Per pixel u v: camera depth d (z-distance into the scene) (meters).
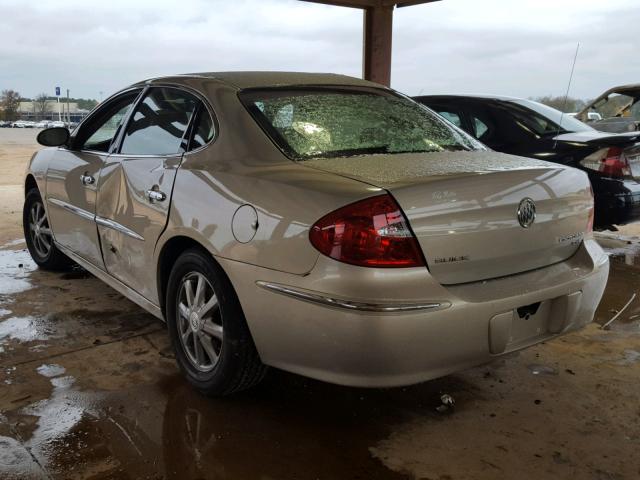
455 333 2.03
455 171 2.20
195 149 2.65
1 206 7.68
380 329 1.93
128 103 3.39
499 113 5.04
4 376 2.79
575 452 2.24
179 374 2.83
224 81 2.82
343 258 1.96
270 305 2.15
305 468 2.13
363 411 2.53
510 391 2.71
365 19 7.29
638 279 4.46
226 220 2.30
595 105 11.04
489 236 2.16
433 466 2.15
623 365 2.98
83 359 2.98
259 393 2.66
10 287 4.13
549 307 2.36
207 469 2.11
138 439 2.29
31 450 2.21
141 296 3.04
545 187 2.36
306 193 2.09
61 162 3.86
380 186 2.02
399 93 3.24
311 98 2.79
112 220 3.15
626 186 4.50
